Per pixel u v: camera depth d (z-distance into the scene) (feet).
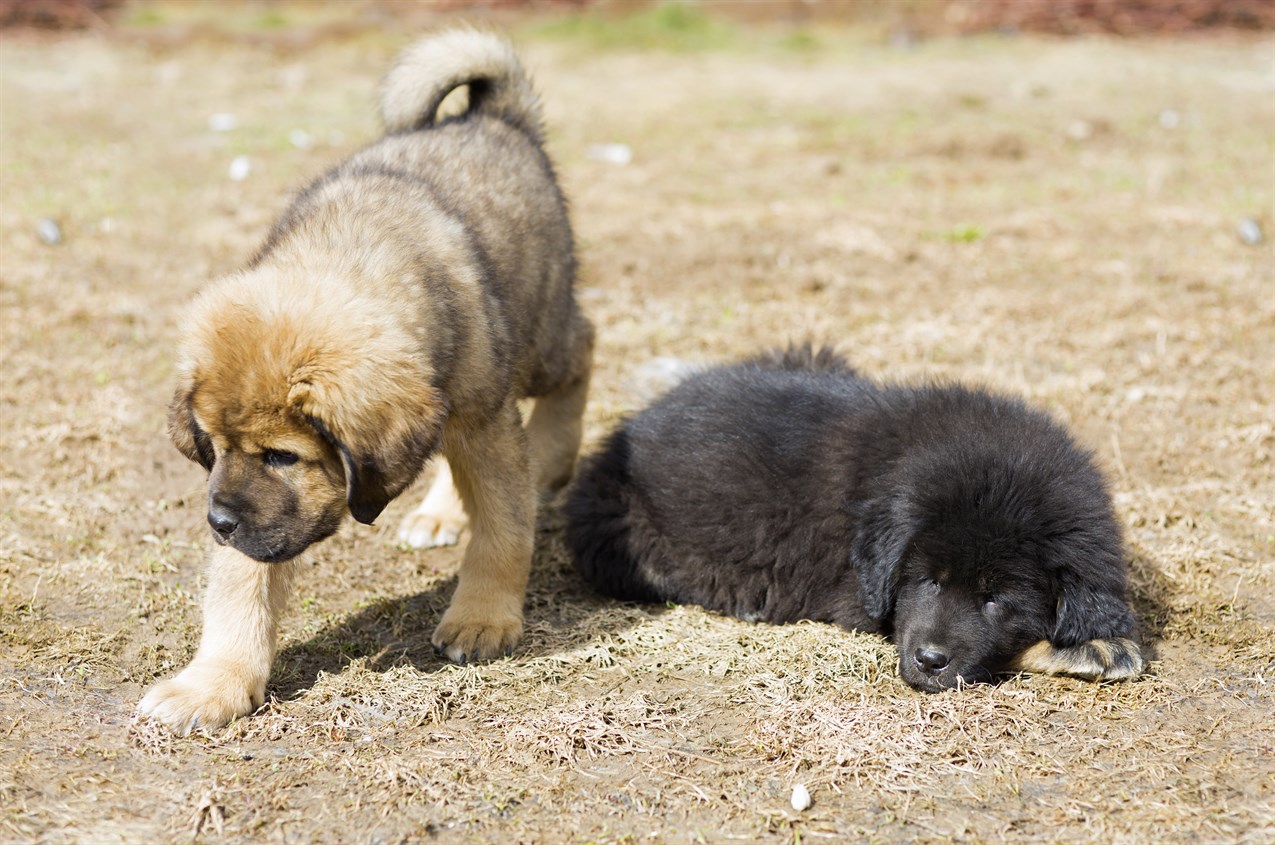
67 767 18.90
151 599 24.66
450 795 18.22
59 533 27.35
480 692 21.26
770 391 26.43
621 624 24.20
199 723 19.74
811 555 24.03
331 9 105.60
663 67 85.97
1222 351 37.70
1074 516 21.56
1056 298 42.29
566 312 28.94
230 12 103.86
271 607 21.07
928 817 17.85
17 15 95.30
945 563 21.67
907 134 65.16
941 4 106.93
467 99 30.89
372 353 18.52
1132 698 21.24
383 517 29.14
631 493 25.85
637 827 17.61
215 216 50.16
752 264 45.88
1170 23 99.86
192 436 19.83
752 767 19.16
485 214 24.99
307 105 73.00
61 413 33.04
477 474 22.75
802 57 90.17
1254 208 51.65
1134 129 66.54
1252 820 17.66
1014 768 19.12
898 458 23.21
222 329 18.79
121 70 82.79
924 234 49.19
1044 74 82.99
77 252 45.42
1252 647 23.04
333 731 19.92
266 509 18.86
